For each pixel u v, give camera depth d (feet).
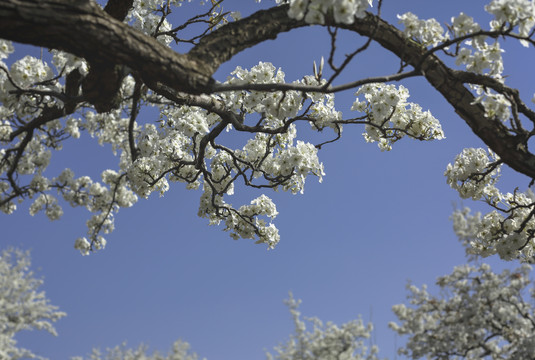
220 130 14.71
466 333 37.52
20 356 39.88
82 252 24.23
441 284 40.09
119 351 57.62
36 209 23.77
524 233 13.42
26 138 15.15
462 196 13.89
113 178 24.39
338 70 8.46
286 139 15.55
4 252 44.86
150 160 17.98
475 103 9.82
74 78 12.46
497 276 38.11
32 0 7.56
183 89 9.02
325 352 51.42
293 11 8.21
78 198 23.91
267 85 8.99
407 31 9.87
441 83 10.06
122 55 8.41
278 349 54.54
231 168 17.47
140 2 15.48
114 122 24.48
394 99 12.48
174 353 60.85
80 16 7.91
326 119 13.20
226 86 9.11
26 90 11.55
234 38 9.55
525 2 8.79
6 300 43.16
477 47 9.71
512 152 10.07
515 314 35.88
